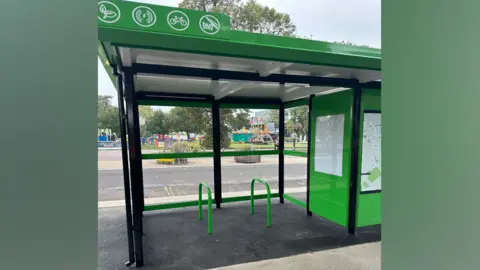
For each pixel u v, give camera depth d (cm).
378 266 316
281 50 274
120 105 332
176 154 559
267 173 1191
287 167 1385
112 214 545
